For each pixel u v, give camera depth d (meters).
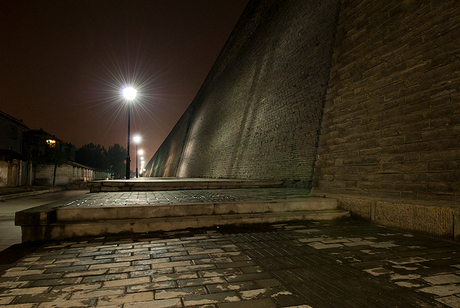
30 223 3.52
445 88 3.98
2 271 2.48
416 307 1.86
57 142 47.00
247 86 17.17
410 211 4.11
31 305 1.84
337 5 9.42
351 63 5.86
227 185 9.51
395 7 4.95
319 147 6.59
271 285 2.21
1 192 18.77
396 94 4.75
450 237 3.61
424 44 4.36
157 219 4.13
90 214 3.99
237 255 2.97
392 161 4.68
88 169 52.97
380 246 3.32
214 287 2.16
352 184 5.47
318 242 3.50
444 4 4.12
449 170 3.80
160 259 2.82
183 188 8.97
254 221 4.52
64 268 2.56
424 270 2.54
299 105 10.54
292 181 9.86
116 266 2.61
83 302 1.89
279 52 13.37
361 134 5.39
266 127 13.03
